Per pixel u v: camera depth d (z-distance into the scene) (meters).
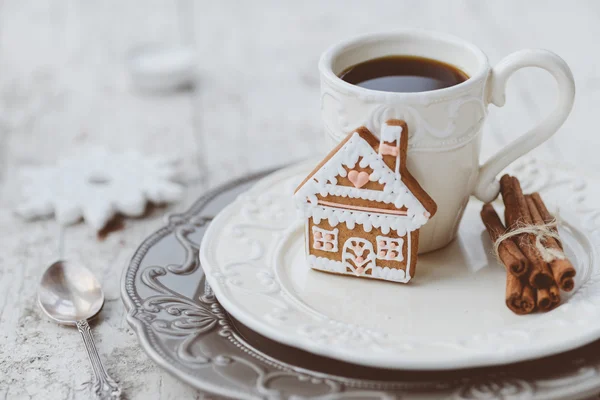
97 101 0.92
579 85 0.87
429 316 0.57
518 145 0.61
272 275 0.60
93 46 1.02
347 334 0.55
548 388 0.53
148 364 0.59
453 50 0.62
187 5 1.13
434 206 0.58
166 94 0.93
